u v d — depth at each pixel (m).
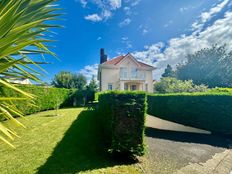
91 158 4.72
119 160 4.71
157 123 10.84
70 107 21.36
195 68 37.25
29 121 9.90
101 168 4.12
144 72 29.98
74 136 6.73
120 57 32.03
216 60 34.91
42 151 5.12
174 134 8.52
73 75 45.03
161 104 12.09
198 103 10.05
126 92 4.89
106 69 28.77
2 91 2.40
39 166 4.14
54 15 2.50
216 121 9.31
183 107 10.71
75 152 5.08
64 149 5.29
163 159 5.03
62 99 20.81
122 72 28.88
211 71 35.09
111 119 4.84
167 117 11.62
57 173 3.80
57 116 11.97
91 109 15.97
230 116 8.95
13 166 4.15
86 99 25.75
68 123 9.36
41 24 2.40
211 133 9.05
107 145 5.81
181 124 10.55
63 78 42.84
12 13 1.70
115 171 4.01
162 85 26.91
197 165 4.82
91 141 6.25
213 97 9.56
